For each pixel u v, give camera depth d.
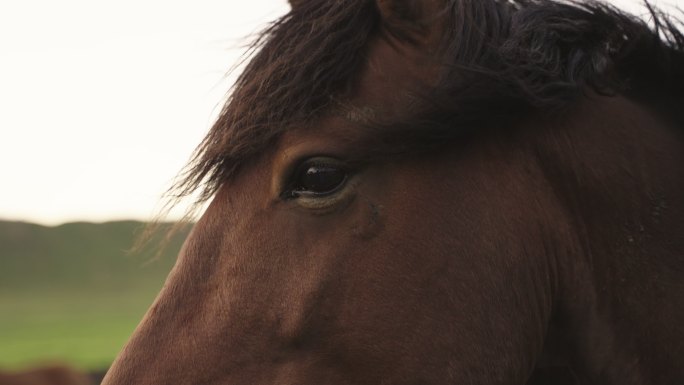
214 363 2.04
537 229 2.16
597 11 2.30
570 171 2.20
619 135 2.25
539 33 2.20
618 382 2.21
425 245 2.08
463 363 2.08
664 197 2.22
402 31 2.16
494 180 2.15
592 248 2.20
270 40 2.19
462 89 2.08
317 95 2.09
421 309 2.07
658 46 2.36
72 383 9.71
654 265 2.19
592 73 2.24
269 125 2.07
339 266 2.06
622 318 2.19
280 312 2.05
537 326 2.18
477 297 2.09
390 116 2.07
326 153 2.05
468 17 2.13
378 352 2.06
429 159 2.12
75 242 56.53
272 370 2.05
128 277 52.19
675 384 2.18
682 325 2.18
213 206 2.15
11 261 52.16
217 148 2.12
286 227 2.07
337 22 2.14
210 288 2.09
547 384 2.37
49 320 37.94
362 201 2.07
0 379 9.20
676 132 2.34
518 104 2.15
